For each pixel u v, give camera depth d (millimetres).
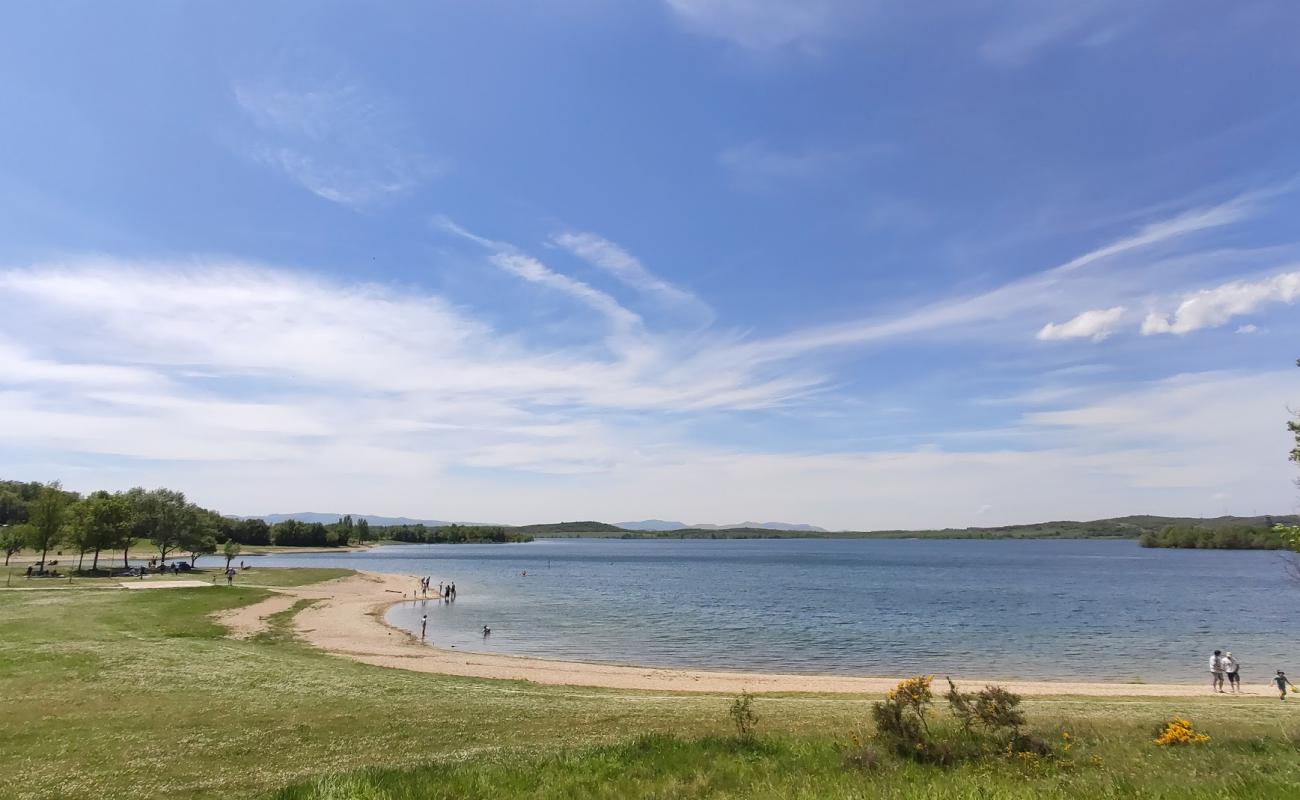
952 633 52094
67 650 25969
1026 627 55406
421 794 9352
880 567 155500
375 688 22281
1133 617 61969
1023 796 8500
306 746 14523
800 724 17969
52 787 11273
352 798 9289
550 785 9938
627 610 66750
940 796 8703
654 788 9758
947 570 142000
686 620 59344
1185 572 131500
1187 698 27562
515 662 35719
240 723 16297
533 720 18250
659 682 30953
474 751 14156
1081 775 10242
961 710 13406
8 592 50000
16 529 77938
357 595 70312
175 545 92688
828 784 9633
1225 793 8508
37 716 16344
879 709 13211
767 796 9047
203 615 44406
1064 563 171750
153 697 18875
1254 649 45188
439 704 20047
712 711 20469
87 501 83188
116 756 13234
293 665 26281
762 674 35188
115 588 56125
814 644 46719
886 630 53625
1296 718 19219
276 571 95625
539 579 111562
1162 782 9367
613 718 18828
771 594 85312
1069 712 20531
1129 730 15141
